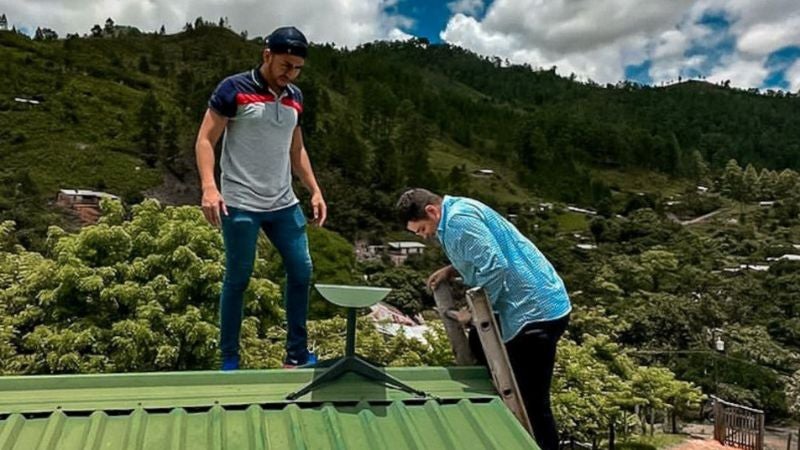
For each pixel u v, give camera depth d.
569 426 11.84
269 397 2.42
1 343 7.78
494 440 2.29
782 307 41.78
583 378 12.28
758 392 27.80
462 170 87.00
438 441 2.27
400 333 11.35
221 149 3.05
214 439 2.15
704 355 29.81
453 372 2.77
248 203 2.93
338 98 103.94
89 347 7.82
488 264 2.68
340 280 15.06
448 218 2.75
